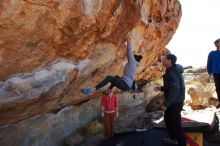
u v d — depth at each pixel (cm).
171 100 509
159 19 702
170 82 513
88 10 385
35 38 364
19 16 317
